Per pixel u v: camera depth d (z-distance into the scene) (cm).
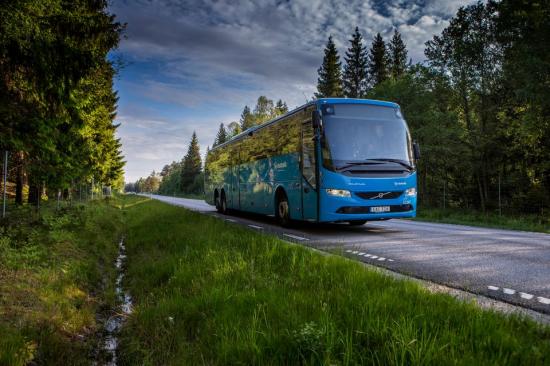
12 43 749
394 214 1024
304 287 467
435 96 3095
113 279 734
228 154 2005
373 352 282
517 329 311
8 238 698
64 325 428
